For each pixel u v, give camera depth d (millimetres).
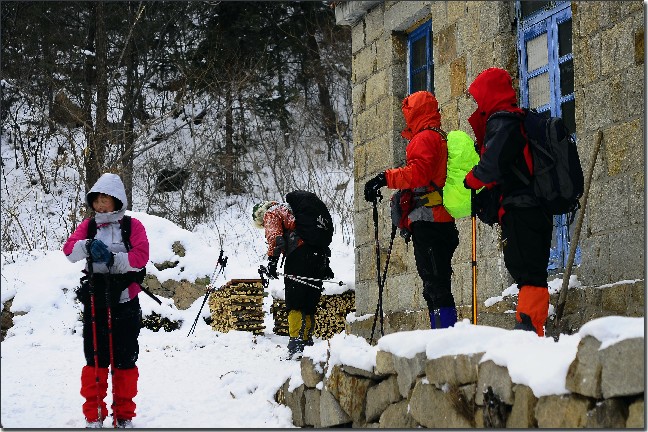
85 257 5164
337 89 25375
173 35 23875
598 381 3053
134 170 21016
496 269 6805
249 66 23078
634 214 5488
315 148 23750
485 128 4918
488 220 4934
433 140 5426
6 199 20422
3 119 23859
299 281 8047
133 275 5273
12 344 9656
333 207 18438
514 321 6191
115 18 22266
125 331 5289
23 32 22312
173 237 12109
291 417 5531
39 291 11383
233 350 8648
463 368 3801
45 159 22641
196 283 11750
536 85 6867
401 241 8219
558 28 6590
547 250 4723
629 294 5406
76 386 6980
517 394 3426
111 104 23750
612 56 5746
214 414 5715
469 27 7434
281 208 8219
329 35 24594
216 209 21406
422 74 8445
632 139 5543
